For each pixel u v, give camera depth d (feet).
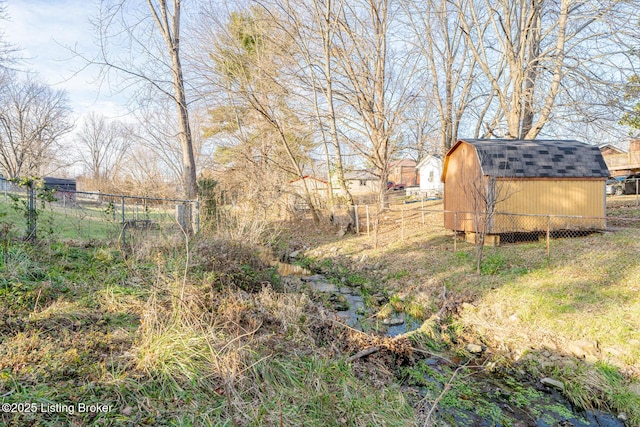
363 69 51.90
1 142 127.65
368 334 18.98
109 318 14.73
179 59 42.04
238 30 50.80
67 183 137.39
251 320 16.70
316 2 47.98
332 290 28.94
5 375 9.82
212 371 11.89
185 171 41.06
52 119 136.98
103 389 10.21
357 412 11.18
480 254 26.63
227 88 47.03
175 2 40.50
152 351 12.01
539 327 18.72
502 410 13.53
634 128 48.49
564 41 45.06
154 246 25.89
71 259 21.58
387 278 30.42
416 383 15.12
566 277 23.35
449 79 60.23
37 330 12.60
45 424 8.55
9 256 18.07
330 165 53.26
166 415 9.73
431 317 21.11
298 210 63.52
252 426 9.68
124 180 77.36
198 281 19.92
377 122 51.75
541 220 34.09
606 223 36.22
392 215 58.59
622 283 21.27
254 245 29.63
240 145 55.77
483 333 19.44
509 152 34.94
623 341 16.21
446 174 42.19
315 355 14.40
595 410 13.52
